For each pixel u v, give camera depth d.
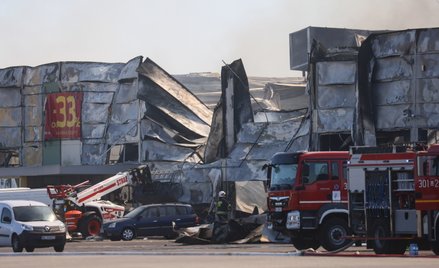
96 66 113.31
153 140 107.81
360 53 84.06
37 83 115.75
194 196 96.31
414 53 82.19
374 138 83.31
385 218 40.34
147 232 71.19
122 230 70.38
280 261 33.66
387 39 83.44
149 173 87.81
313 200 45.88
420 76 82.00
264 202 84.62
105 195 86.12
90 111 112.88
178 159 105.88
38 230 51.72
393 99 83.06
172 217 72.06
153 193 89.06
